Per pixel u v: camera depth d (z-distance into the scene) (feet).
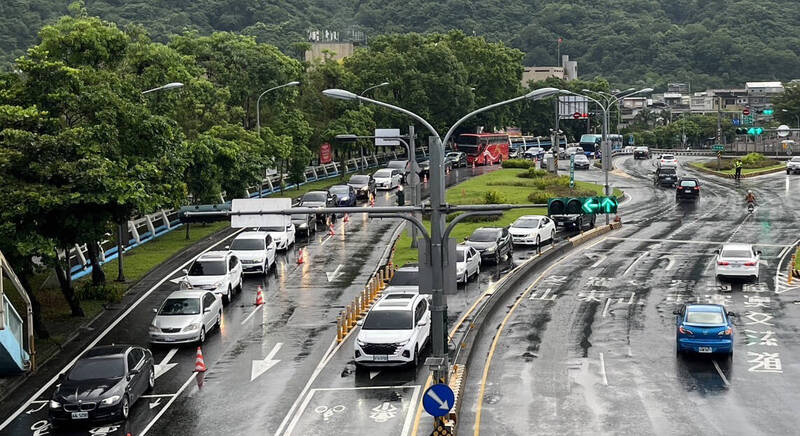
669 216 228.63
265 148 231.50
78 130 114.42
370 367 103.40
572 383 96.07
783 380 96.07
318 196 209.97
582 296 138.41
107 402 86.38
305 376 100.58
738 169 308.19
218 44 258.78
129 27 179.22
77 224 112.47
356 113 296.92
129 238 180.86
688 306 107.55
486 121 385.29
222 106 218.18
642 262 165.27
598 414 86.07
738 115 595.47
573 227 201.26
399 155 380.99
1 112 113.09
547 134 484.74
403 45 355.97
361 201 247.70
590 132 506.89
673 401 89.56
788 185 293.23
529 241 179.83
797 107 548.72
